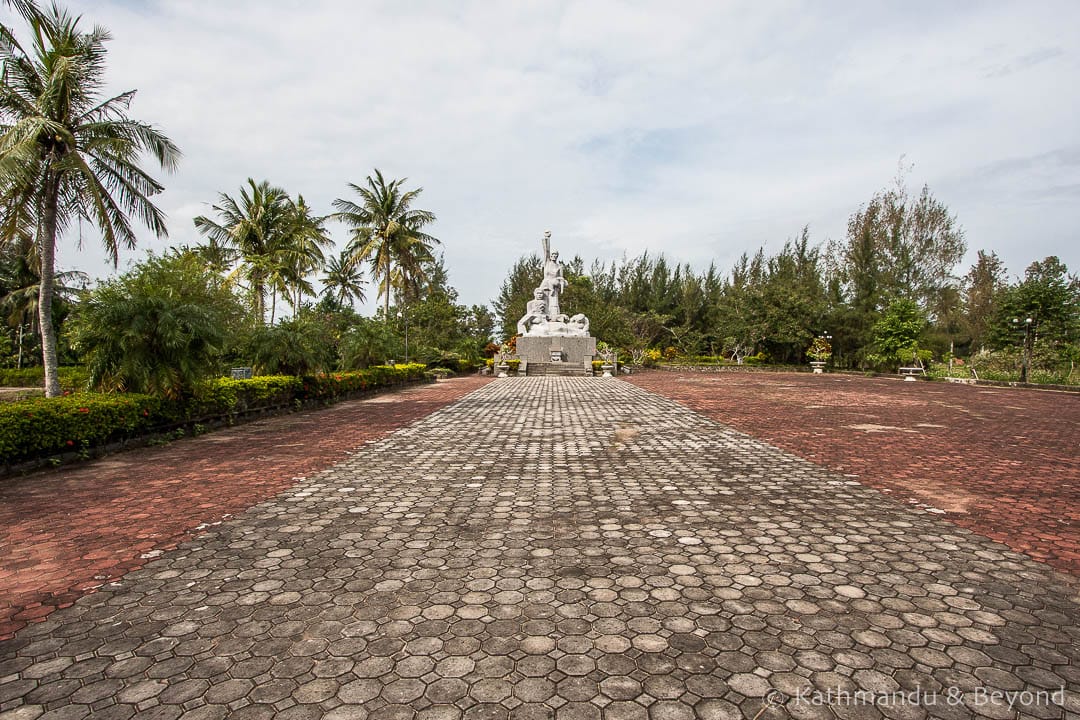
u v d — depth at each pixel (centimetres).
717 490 637
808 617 338
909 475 710
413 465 775
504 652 301
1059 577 399
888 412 1384
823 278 4241
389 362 2412
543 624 331
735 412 1370
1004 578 397
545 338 3294
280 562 430
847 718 246
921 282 3916
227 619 341
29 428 727
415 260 3316
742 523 519
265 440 992
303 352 1445
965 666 287
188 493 632
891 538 478
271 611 350
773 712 251
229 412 1164
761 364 3778
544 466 766
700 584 385
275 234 2520
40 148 1077
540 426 1141
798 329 3675
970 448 895
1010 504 581
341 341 2375
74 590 383
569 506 574
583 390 2033
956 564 421
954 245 3972
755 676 279
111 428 855
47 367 1149
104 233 1194
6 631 329
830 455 838
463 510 561
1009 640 313
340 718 248
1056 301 2267
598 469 746
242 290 2009
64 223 1216
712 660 292
